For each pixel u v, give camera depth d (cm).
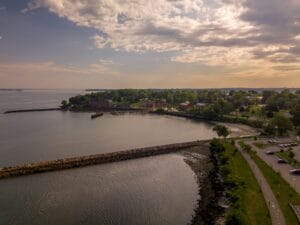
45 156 11912
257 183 7281
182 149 13038
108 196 7650
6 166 10388
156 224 6181
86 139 15675
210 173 9250
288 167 8662
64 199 7444
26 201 7319
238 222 5062
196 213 6594
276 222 5328
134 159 11531
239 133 17188
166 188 8244
